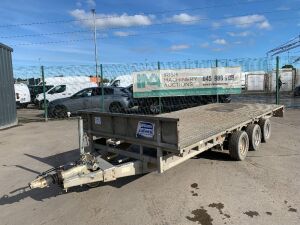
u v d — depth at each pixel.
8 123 14.82
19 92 25.86
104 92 17.81
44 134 12.30
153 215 4.83
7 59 15.08
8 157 8.77
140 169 5.66
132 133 5.64
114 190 5.85
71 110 17.81
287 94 25.88
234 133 7.30
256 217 4.65
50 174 5.06
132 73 16.14
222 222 4.54
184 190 5.73
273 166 6.95
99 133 6.37
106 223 4.66
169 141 4.96
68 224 4.70
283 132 10.70
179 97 16.66
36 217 4.98
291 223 4.45
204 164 7.18
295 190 5.58
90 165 5.27
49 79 28.77
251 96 24.84
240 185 5.88
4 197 5.84
